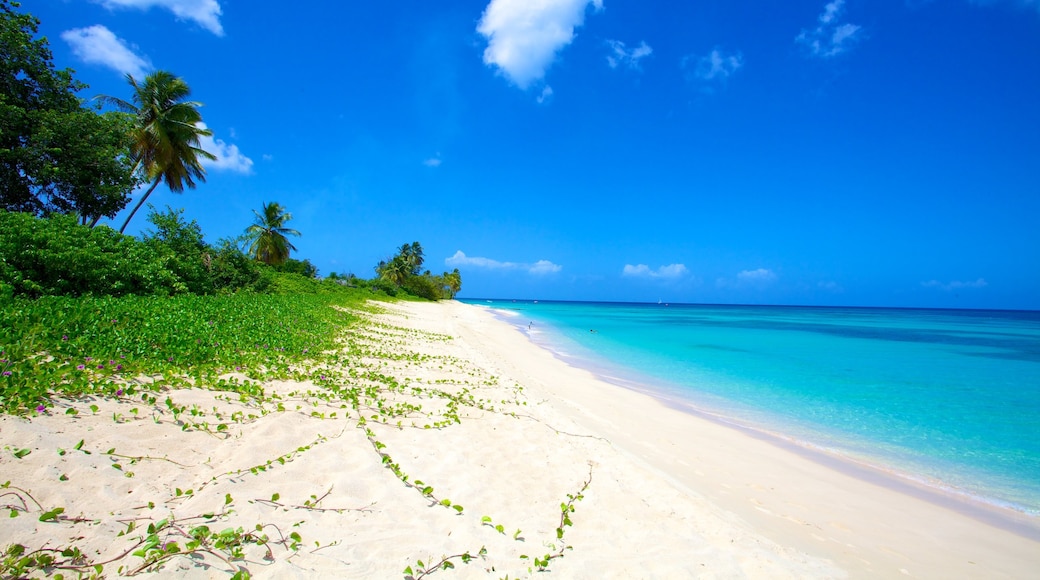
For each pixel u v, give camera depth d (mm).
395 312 33562
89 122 20922
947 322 76812
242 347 10117
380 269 79688
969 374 18891
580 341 30109
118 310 10727
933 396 14547
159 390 6484
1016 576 5246
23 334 7227
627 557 4559
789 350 27422
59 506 3791
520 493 5688
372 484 5168
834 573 4898
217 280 22703
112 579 3100
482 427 7922
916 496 7344
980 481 8000
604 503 5711
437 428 7445
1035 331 51219
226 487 4574
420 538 4297
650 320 61000
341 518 4449
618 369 18734
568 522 5078
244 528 3979
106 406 5602
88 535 3521
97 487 4152
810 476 7938
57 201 20938
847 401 13719
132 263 15461
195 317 12125
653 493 6242
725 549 4965
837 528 6117
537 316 65625
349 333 16516
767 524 6016
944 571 5250
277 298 23422
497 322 44125
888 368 20391
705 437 9742
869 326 57844
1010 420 11781
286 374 8969
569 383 14688
